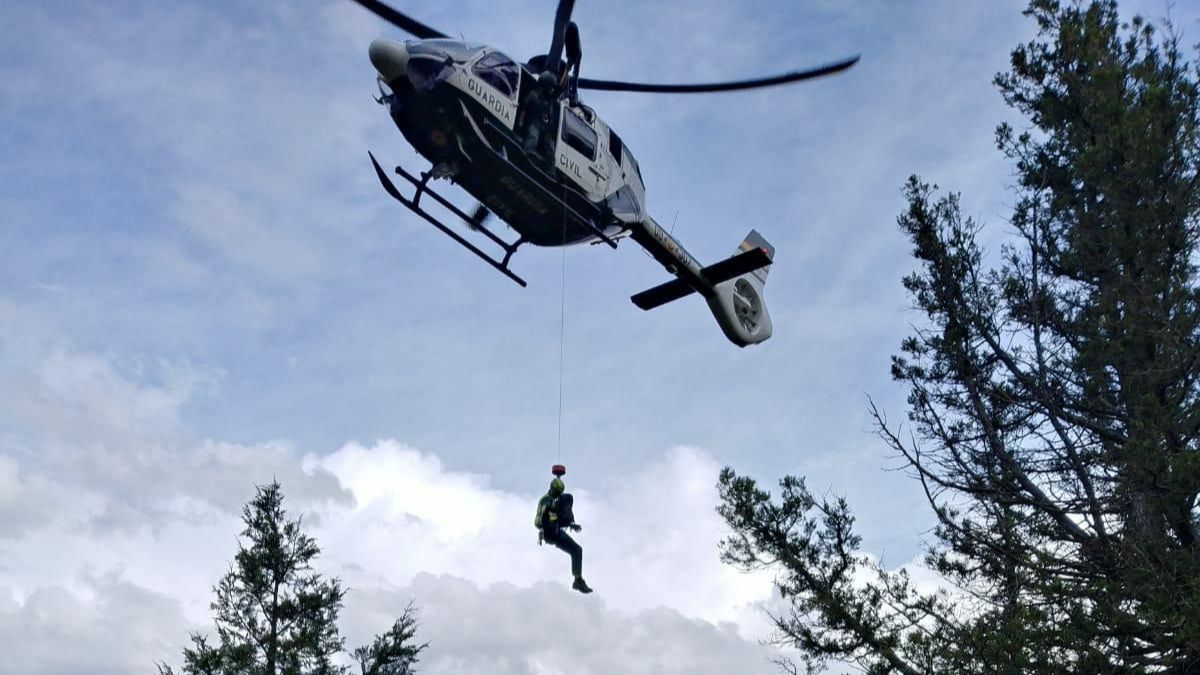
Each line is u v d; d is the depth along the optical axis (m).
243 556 22.88
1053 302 15.58
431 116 14.55
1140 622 12.25
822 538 14.79
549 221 16.06
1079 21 17.56
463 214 15.91
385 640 22.62
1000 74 18.47
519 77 15.24
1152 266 15.01
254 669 21.44
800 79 15.97
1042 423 14.84
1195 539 13.31
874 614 13.90
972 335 15.25
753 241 22.50
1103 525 13.80
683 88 16.66
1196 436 13.65
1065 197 16.48
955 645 13.09
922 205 15.67
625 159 17.20
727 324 21.23
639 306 20.78
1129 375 14.24
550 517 13.25
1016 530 13.99
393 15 15.38
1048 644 12.42
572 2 15.27
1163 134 15.30
